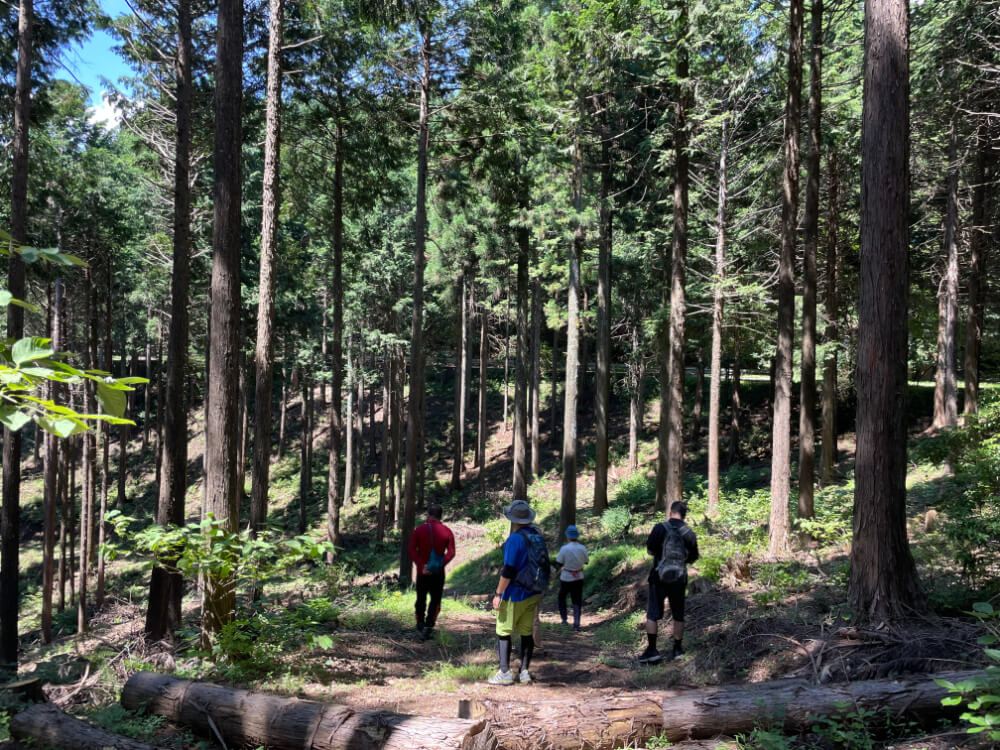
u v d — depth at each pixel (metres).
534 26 18.95
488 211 23.11
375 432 42.22
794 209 11.58
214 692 4.69
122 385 1.46
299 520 33.28
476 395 44.06
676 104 14.56
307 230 31.16
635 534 18.17
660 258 21.22
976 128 16.03
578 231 18.36
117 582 28.80
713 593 9.67
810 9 11.96
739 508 13.57
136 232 26.17
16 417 1.32
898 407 5.96
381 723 4.12
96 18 13.68
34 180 17.38
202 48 13.99
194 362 35.94
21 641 23.03
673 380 14.34
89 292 25.67
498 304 32.50
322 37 13.08
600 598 14.20
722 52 13.93
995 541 6.70
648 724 4.30
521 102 17.11
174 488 9.25
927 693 4.05
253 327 28.78
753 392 34.34
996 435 7.80
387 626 9.21
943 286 22.84
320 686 6.07
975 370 20.19
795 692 4.31
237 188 7.26
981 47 14.19
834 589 7.23
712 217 17.36
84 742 4.15
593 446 34.91
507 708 4.49
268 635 6.64
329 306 34.53
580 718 4.31
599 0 13.84
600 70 15.38
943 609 6.21
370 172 19.05
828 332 18.33
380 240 26.80
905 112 6.13
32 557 34.09
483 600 16.73
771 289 19.06
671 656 7.17
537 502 29.45
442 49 16.56
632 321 28.91
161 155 18.30
